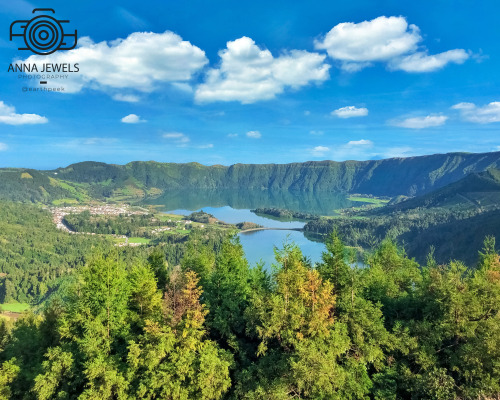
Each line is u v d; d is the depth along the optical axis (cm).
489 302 3067
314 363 2580
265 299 3170
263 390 2684
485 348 2558
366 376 2861
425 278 3759
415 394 2658
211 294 3922
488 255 4234
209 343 3206
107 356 3192
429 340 2938
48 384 3092
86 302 3525
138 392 2812
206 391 2817
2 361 3984
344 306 3080
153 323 3084
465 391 2445
